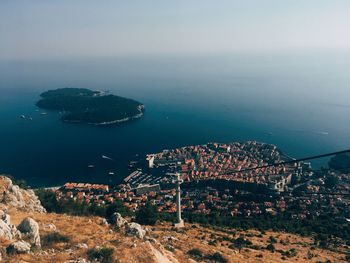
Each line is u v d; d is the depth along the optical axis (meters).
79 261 34.50
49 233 43.75
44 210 74.81
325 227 135.38
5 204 64.50
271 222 137.62
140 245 40.41
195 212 157.00
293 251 84.75
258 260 63.53
